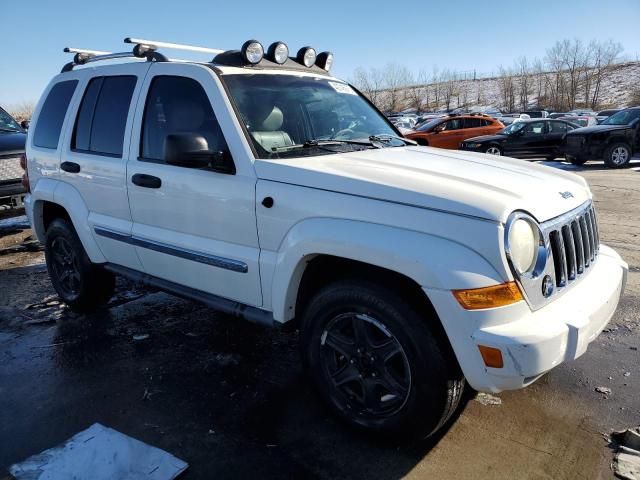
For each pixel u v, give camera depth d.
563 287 2.55
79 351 3.88
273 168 2.85
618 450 2.61
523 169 3.12
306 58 4.01
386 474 2.49
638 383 3.21
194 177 3.17
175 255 3.40
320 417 2.96
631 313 4.20
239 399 3.18
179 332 4.18
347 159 2.98
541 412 2.95
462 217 2.31
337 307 2.68
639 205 8.45
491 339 2.22
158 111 3.49
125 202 3.68
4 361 3.75
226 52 3.51
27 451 2.71
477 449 2.65
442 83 81.50
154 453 2.65
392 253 2.37
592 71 67.81
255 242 2.96
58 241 4.57
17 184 7.96
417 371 2.46
